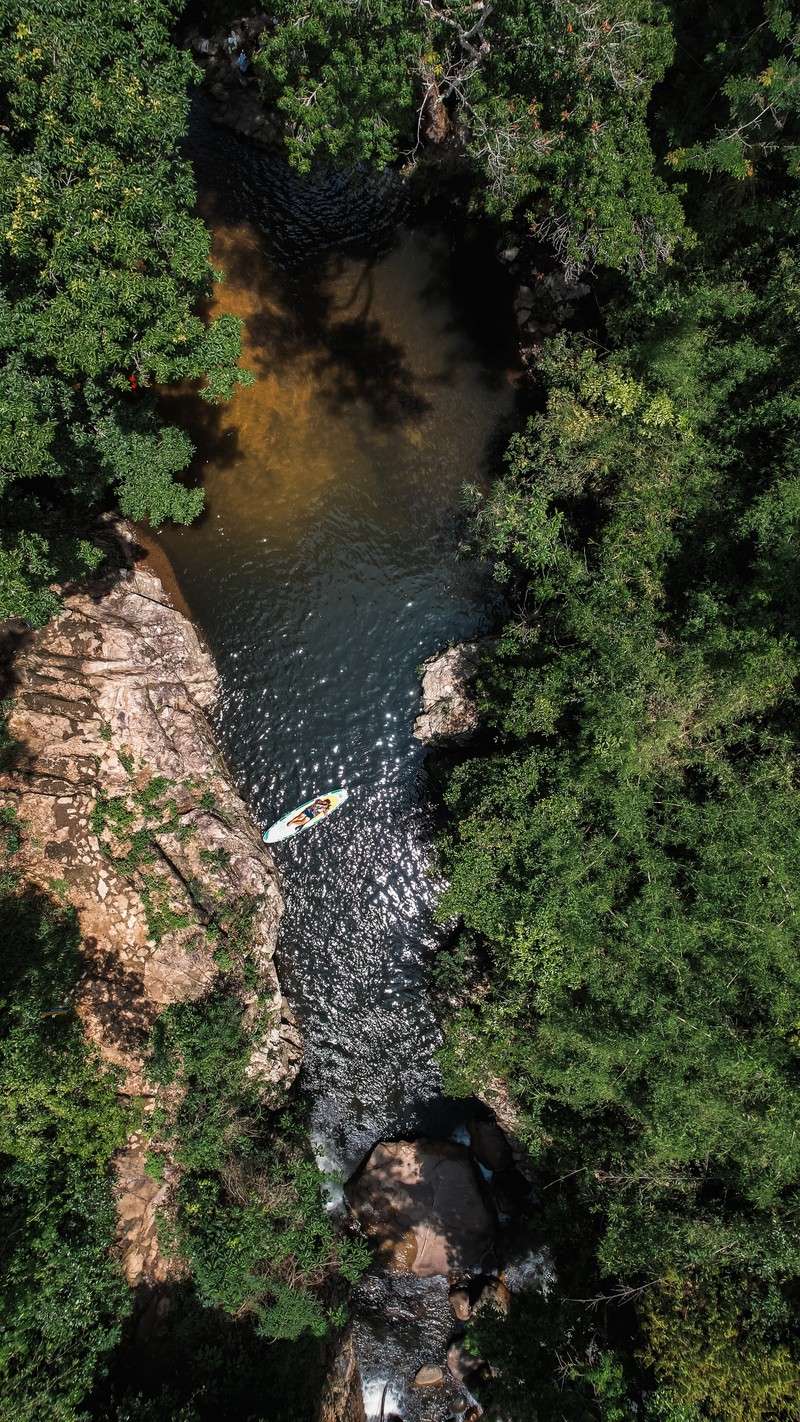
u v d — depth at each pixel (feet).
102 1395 62.44
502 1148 80.23
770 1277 59.31
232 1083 74.59
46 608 61.16
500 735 78.48
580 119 61.72
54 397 62.75
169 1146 72.08
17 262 53.06
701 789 70.03
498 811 71.00
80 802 77.00
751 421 71.15
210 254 91.86
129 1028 73.72
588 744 67.51
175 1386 65.31
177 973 75.56
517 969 68.69
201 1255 67.26
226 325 63.00
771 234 72.64
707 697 66.54
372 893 86.48
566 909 65.46
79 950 74.38
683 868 66.49
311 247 94.63
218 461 89.76
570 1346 62.69
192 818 79.97
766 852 63.26
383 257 94.99
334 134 68.23
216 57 95.50
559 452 75.36
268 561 89.66
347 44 62.13
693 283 73.97
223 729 87.51
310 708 88.38
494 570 88.63
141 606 84.33
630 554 71.72
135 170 54.44
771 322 70.64
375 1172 78.48
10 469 56.95
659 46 61.21
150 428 74.28
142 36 53.98
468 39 66.95
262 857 83.61
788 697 68.39
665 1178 62.75
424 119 90.74
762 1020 63.72
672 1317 58.65
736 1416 53.42
